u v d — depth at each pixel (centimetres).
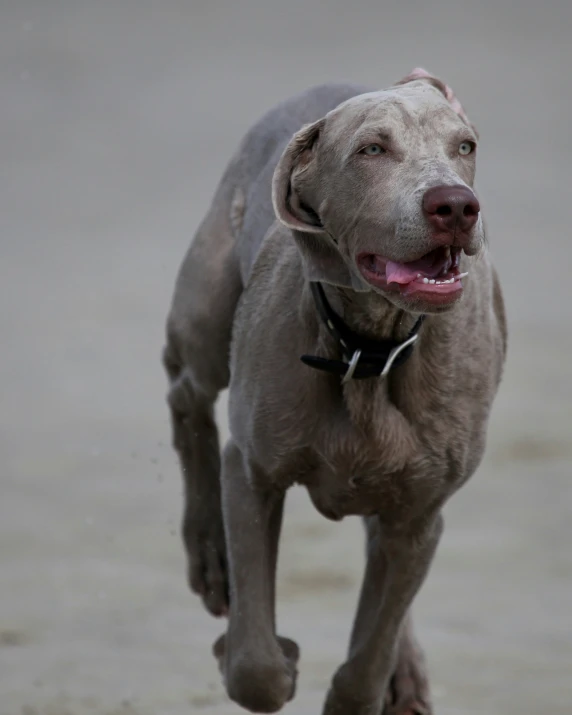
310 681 935
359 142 669
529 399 1558
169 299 2050
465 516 1235
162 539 1204
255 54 3975
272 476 760
